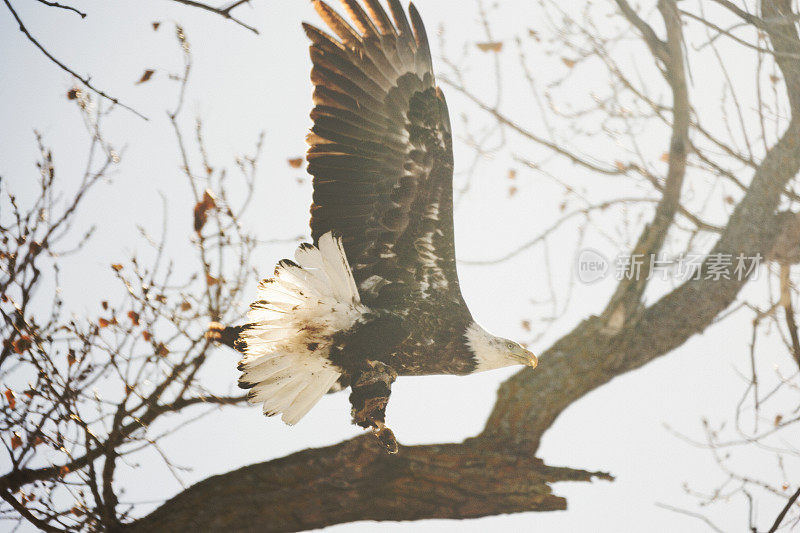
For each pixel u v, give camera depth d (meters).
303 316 9.63
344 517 9.45
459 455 9.95
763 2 11.54
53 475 10.34
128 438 9.97
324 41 10.32
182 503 9.38
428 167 10.48
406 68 10.53
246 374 9.78
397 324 10.05
